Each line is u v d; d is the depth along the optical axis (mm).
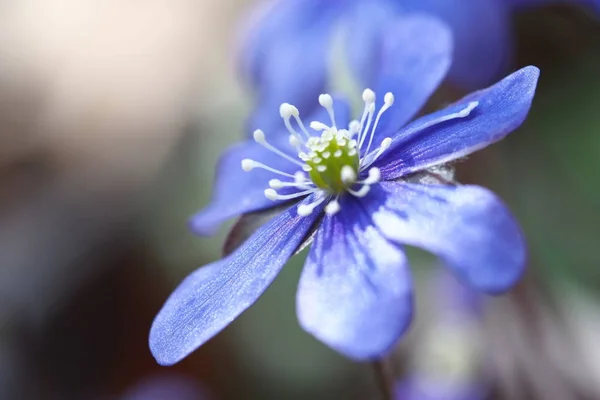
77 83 229
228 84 202
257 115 147
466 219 90
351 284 91
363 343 87
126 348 191
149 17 241
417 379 147
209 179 189
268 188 106
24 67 236
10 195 211
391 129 102
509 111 92
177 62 227
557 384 143
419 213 92
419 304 161
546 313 147
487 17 143
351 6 145
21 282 190
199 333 92
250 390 175
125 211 199
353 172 99
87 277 193
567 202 171
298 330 172
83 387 187
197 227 110
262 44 156
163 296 191
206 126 198
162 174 201
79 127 221
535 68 93
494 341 146
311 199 99
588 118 178
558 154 176
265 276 94
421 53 105
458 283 151
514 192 169
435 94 143
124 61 233
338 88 143
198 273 98
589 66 183
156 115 215
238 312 92
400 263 90
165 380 181
